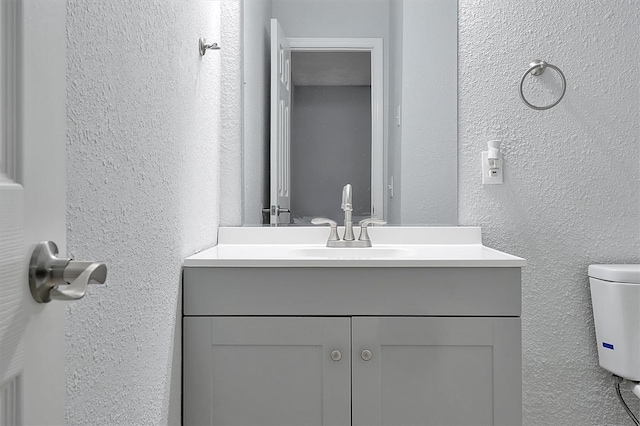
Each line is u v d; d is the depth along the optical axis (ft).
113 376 2.66
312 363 4.18
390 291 4.16
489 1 5.80
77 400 2.23
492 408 4.12
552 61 5.73
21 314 1.40
